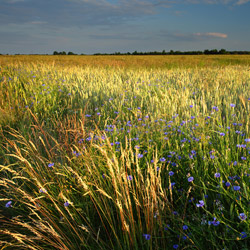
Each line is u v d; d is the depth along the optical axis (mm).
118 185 2076
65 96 6461
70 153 2986
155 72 11508
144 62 21891
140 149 2959
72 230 2070
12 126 4641
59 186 2258
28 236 2023
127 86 6824
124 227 1725
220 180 2109
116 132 3314
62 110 5484
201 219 1812
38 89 6848
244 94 4883
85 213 2072
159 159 2600
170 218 1932
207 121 3371
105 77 8797
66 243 1904
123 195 1814
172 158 2738
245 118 3426
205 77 8242
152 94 5945
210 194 2199
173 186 2307
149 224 1772
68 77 8641
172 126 3426
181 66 18625
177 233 1813
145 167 2559
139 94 5602
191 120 3566
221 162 2430
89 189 2039
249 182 2057
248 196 1840
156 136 3201
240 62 23078
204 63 20594
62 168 2555
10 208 2453
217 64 20297
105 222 2133
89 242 1959
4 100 5957
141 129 3381
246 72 9227
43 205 2193
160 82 7285
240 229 1782
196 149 2723
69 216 2148
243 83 6914
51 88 6699
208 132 3066
